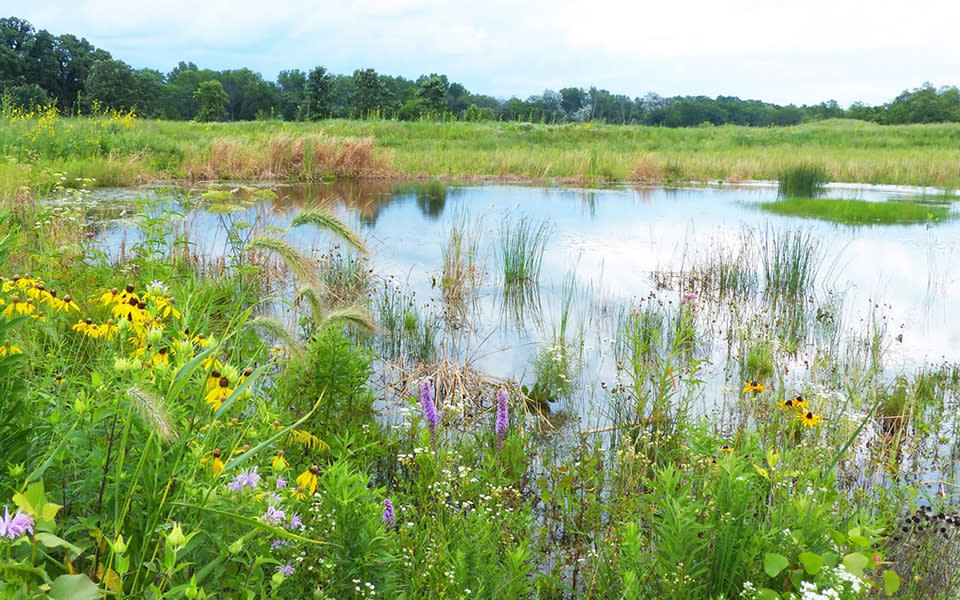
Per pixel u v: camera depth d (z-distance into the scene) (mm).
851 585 2742
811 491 3527
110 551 2178
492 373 6562
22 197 10734
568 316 8312
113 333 3393
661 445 5039
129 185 17078
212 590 2336
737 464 3416
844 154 31484
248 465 2801
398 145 29797
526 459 4828
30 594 1636
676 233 13602
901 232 13906
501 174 24078
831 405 5449
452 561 3105
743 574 3049
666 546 3053
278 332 3006
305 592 2766
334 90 77688
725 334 7863
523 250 10094
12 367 2549
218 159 20109
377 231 13102
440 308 8500
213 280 6637
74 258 6500
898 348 7344
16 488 2225
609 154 26781
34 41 81562
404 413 4980
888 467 4695
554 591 3492
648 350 7117
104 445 2600
